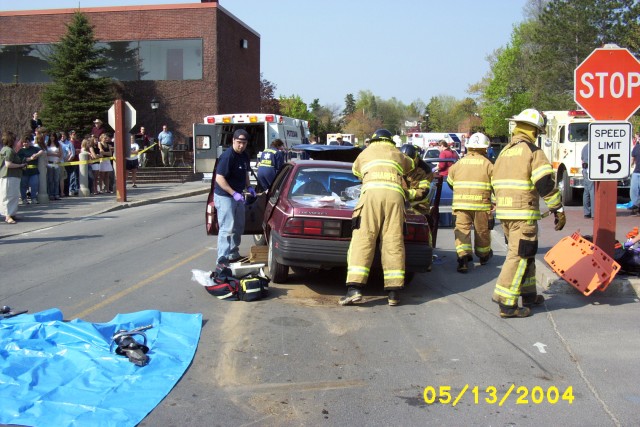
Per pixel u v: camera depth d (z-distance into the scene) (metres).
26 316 6.07
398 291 6.89
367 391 4.63
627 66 7.19
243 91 35.22
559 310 6.72
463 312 6.70
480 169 8.78
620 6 47.44
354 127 119.88
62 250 10.26
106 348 5.32
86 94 28.77
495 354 5.41
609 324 6.21
